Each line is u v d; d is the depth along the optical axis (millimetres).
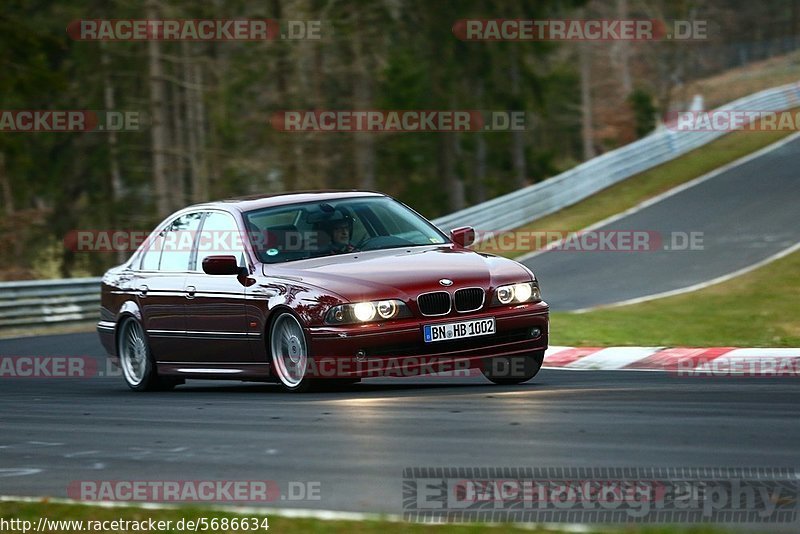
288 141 111000
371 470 16484
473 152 157375
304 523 13461
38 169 132000
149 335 31000
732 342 38156
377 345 25047
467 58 141000
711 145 122125
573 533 12352
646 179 106188
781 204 88250
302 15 105375
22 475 18281
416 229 29156
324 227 28344
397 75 147875
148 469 17969
